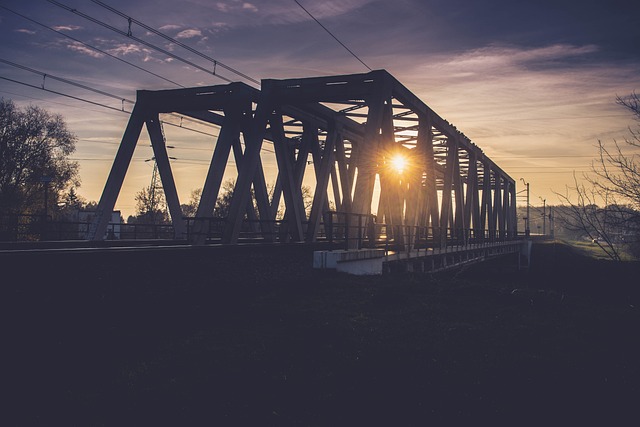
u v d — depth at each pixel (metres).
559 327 12.13
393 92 23.50
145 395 8.07
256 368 9.23
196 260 13.80
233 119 22.61
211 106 22.53
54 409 7.46
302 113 25.47
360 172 21.03
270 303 13.56
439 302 14.45
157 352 9.78
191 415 7.55
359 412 7.87
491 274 51.16
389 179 24.31
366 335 11.11
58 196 56.12
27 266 9.84
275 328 11.47
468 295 15.67
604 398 8.28
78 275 10.72
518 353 10.23
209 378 8.75
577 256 64.12
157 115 23.67
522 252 65.69
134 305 11.84
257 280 16.19
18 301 9.66
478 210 48.34
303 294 14.73
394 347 10.40
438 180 56.53
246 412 7.74
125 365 9.09
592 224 16.59
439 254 31.67
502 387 8.66
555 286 34.47
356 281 16.88
